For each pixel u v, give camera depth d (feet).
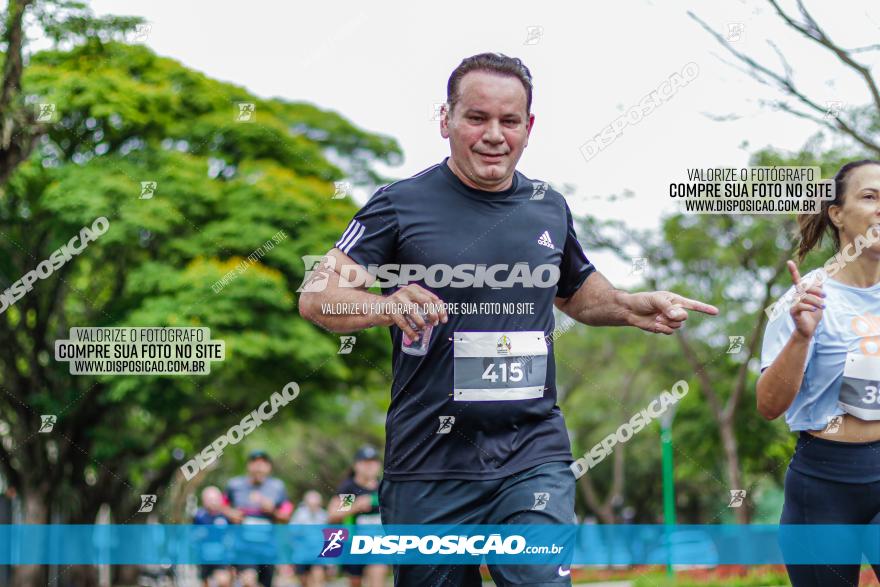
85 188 44.86
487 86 11.18
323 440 83.76
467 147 11.27
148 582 35.45
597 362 69.87
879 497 12.88
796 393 12.51
